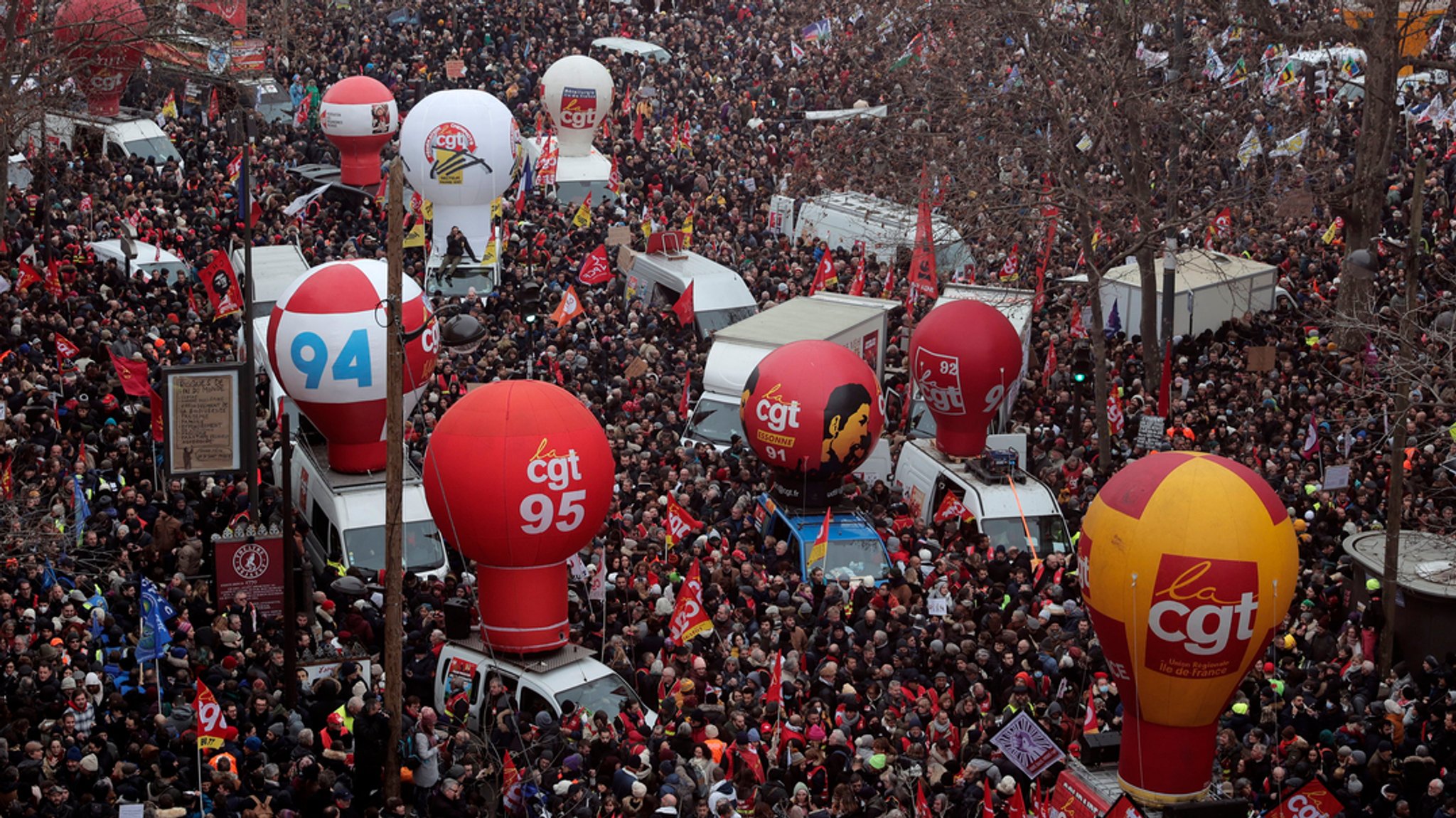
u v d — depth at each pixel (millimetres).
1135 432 55219
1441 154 83062
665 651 36312
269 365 47500
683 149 87188
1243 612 28250
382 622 38938
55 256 64188
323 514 45188
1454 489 46625
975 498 46281
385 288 45281
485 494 34031
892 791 30250
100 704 32562
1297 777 30703
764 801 29422
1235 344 61844
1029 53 55531
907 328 60719
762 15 115750
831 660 35000
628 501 46750
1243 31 68500
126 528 40375
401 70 98938
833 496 47125
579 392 54812
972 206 56062
